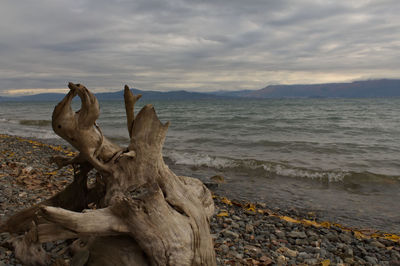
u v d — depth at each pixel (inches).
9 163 303.6
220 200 267.7
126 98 118.6
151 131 116.6
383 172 358.9
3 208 169.2
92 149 112.3
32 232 104.3
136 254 93.1
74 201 130.2
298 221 220.7
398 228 214.8
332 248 178.7
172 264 90.0
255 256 154.3
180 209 103.3
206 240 102.9
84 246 105.5
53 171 292.4
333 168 376.2
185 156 446.6
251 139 614.9
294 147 522.0
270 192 298.0
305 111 1934.1
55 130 108.4
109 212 93.7
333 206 259.9
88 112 106.3
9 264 109.0
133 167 113.5
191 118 1267.2
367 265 159.2
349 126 893.2
